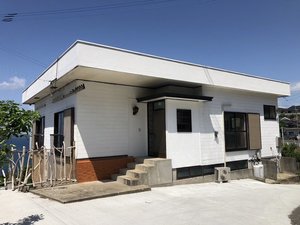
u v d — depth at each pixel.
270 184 13.02
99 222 5.94
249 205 7.74
